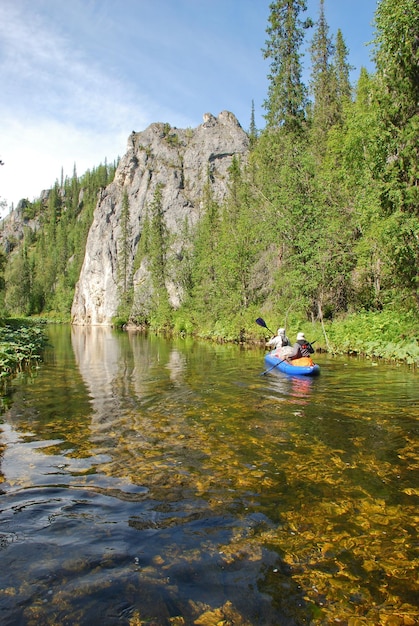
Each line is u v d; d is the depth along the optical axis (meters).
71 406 8.44
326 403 8.41
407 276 14.86
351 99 30.97
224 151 75.44
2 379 12.02
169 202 72.56
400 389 9.73
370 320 17.36
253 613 2.76
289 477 4.86
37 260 120.81
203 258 39.16
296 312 23.28
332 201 21.38
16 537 3.60
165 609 2.77
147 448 5.85
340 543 3.55
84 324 78.44
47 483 4.71
